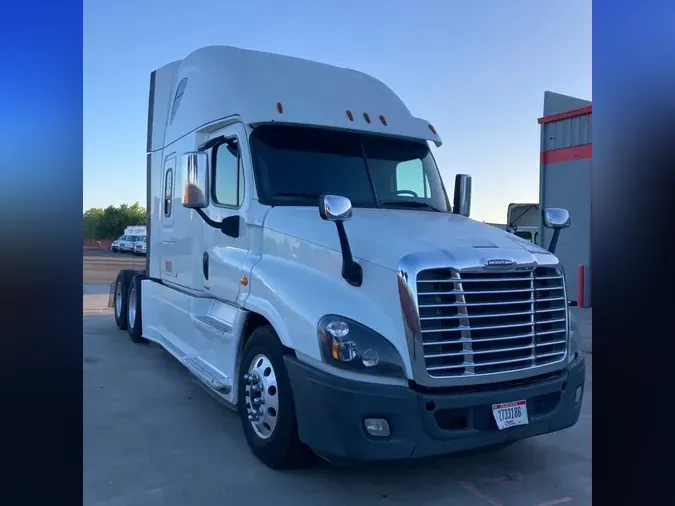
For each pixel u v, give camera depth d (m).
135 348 8.58
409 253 3.70
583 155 14.97
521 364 3.89
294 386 3.86
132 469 4.25
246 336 4.79
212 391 5.46
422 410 3.54
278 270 4.39
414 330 3.56
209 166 5.47
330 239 4.11
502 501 3.93
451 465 4.49
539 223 16.08
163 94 7.60
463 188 5.77
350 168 5.21
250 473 4.23
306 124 5.11
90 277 23.12
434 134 5.77
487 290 3.77
